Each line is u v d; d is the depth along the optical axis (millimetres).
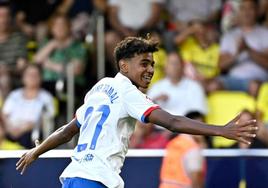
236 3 32719
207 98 30547
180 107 29641
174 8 32750
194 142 22469
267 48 32000
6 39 32062
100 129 14828
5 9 32219
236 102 30391
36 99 30000
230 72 31781
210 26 32531
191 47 31891
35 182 21672
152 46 15094
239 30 32312
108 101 14961
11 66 31656
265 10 32594
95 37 31844
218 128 13656
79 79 31203
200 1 32812
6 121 29578
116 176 14609
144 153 22234
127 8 32281
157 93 29828
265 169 22484
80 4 33500
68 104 30469
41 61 31438
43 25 32875
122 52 15133
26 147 28750
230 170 22562
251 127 13523
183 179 22188
